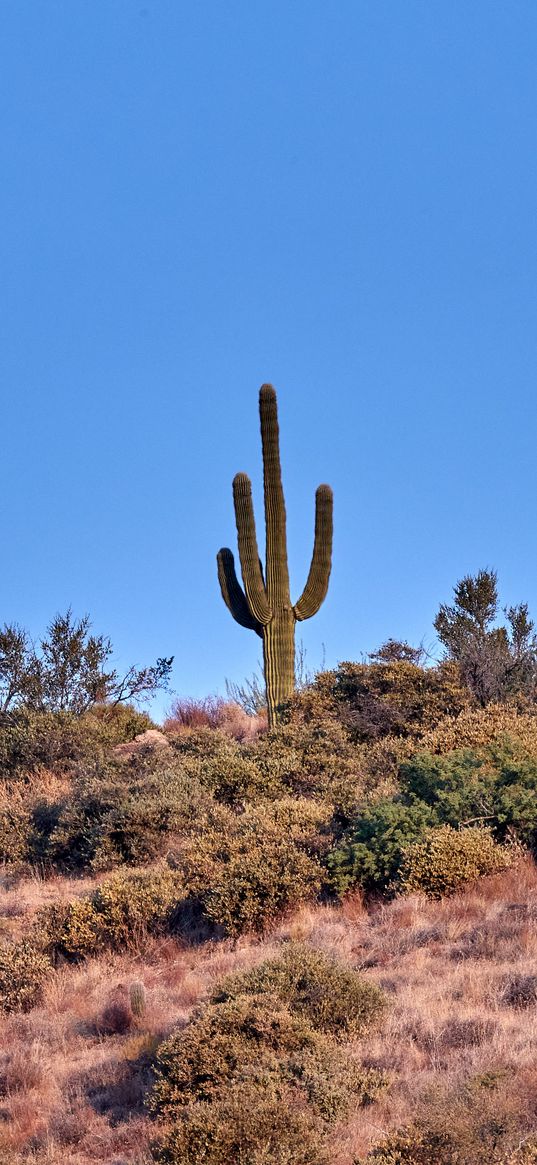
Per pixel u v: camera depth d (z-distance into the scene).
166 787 15.19
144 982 9.66
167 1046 7.11
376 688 18.66
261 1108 5.93
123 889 11.18
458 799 11.80
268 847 11.40
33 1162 6.38
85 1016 8.95
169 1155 5.87
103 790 15.36
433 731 16.58
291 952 8.23
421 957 8.70
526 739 14.44
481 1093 5.56
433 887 10.36
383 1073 6.50
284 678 19.11
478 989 7.65
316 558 19.42
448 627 21.77
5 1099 7.49
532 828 11.25
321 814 12.75
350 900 10.88
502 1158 5.02
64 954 10.88
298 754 16.19
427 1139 5.22
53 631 24.02
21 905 12.90
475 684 19.66
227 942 10.38
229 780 15.41
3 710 22.84
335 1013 7.43
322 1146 5.64
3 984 9.91
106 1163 6.26
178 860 12.45
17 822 15.88
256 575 18.94
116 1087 7.27
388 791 13.66
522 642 20.53
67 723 20.58
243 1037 6.97
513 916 9.36
